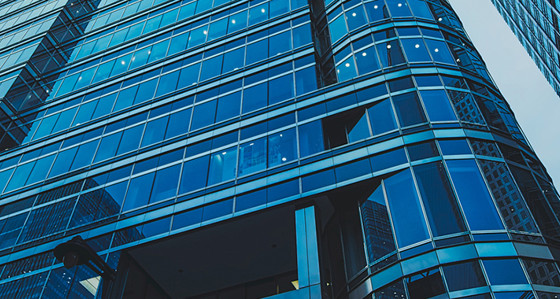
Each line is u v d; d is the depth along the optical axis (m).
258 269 22.14
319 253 17.41
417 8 27.09
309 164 20.58
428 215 16.39
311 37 27.62
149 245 21.12
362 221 18.41
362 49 25.03
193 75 29.92
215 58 30.36
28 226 24.72
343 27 27.73
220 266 22.14
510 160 18.53
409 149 18.91
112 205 23.56
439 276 14.71
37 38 40.12
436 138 18.91
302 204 19.53
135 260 21.77
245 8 33.59
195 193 22.00
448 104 20.62
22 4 50.22
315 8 31.97
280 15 30.94
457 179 17.20
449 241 15.45
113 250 21.38
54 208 25.11
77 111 32.28
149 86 31.03
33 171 28.75
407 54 23.47
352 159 19.83
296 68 26.06
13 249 23.56
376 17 26.55
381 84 22.31
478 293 13.88
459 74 22.47
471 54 25.31
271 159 21.70
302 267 17.11
